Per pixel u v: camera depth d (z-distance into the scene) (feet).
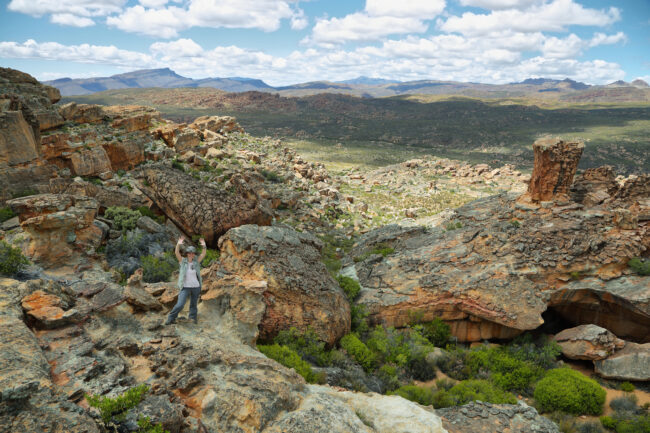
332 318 71.20
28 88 137.39
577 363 81.05
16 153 103.09
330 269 118.93
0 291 35.04
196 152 221.25
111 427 24.79
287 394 34.63
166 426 26.03
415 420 39.50
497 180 453.99
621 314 89.61
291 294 70.18
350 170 537.24
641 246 94.48
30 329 32.32
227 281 49.37
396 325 92.58
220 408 30.71
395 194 363.35
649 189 122.52
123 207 92.84
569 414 63.41
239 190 127.13
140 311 40.45
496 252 103.14
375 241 135.85
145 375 31.58
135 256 74.23
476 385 65.82
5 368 24.08
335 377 56.34
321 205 241.35
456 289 90.89
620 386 71.72
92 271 53.11
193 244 101.71
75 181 102.89
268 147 377.71
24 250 51.03
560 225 106.11
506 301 87.61
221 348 38.27
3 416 21.06
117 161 147.74
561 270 94.07
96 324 35.91
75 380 27.50
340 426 32.94
